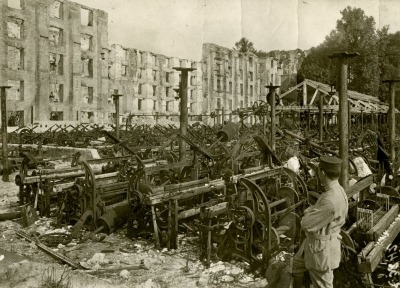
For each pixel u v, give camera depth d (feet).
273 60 180.04
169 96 204.74
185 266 20.81
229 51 190.90
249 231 20.22
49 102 146.41
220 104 190.90
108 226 26.43
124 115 174.81
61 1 152.35
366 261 15.38
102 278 18.57
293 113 97.19
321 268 13.43
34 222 29.58
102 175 33.42
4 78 129.70
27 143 79.46
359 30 103.86
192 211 25.68
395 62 105.70
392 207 22.11
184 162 30.42
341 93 23.63
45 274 17.46
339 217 13.53
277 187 26.81
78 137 81.25
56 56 156.15
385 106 98.43
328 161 13.58
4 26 129.80
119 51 181.68
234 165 33.40
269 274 15.62
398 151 39.11
